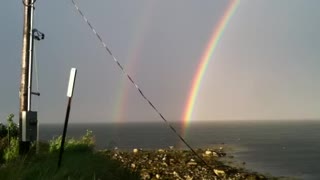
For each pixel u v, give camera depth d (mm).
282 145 95688
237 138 126375
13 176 9812
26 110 15219
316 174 46344
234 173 36125
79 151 16516
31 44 15383
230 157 57125
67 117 11812
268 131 198500
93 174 11195
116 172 12750
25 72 15305
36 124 14961
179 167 34344
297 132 185500
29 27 15367
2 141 16797
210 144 93062
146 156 41281
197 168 34562
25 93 15242
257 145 93938
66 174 10570
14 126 19297
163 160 37969
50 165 11336
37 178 9922
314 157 67125
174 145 86438
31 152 14539
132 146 82188
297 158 65312
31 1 15344
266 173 43750
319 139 124688
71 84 11930
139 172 14102
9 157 14094
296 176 44094
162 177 29375
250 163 52406
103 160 13477
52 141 19094
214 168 36188
